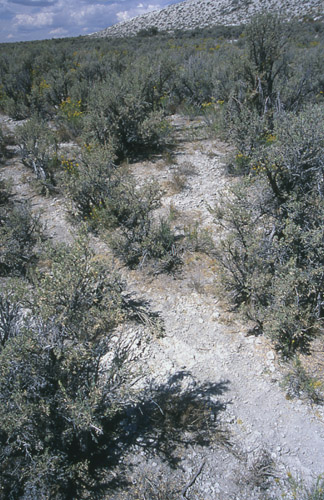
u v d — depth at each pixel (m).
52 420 3.29
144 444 3.67
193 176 8.93
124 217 6.77
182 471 3.47
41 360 3.21
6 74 16.52
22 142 9.98
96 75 16.92
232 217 5.50
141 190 6.84
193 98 14.77
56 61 18.72
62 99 15.37
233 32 37.75
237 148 8.94
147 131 10.02
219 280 5.31
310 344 4.55
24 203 7.57
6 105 14.82
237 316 4.94
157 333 4.76
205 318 5.04
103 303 3.75
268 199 5.91
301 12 44.34
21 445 3.24
